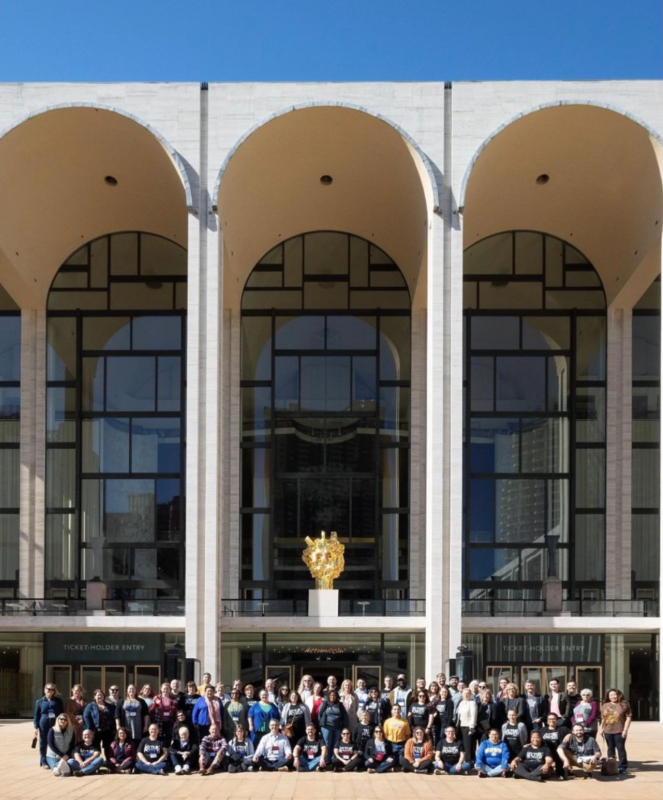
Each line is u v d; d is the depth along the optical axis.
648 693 27.20
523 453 30.66
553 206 29.52
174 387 30.91
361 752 15.97
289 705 16.39
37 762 17.09
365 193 28.64
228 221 26.81
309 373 30.97
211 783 14.60
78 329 30.98
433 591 24.25
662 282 25.45
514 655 27.33
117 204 29.55
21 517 30.14
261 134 25.55
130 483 30.56
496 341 31.11
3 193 26.84
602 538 30.27
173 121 25.41
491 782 14.80
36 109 25.27
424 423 30.44
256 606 29.53
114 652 27.28
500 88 25.42
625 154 26.27
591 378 30.97
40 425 30.58
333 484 30.47
